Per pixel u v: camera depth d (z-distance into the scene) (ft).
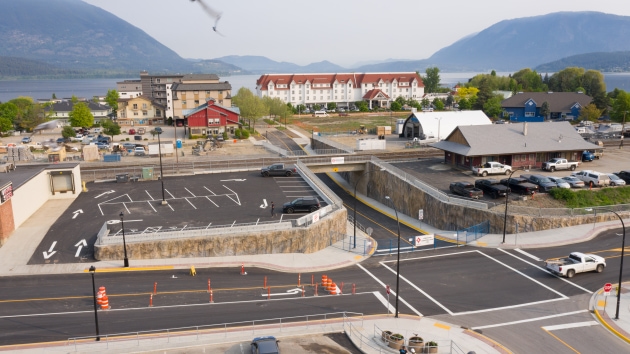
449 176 227.61
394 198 229.45
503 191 191.01
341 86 625.00
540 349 96.78
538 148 233.55
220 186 212.84
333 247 161.38
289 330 104.06
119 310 112.78
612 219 178.09
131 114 483.92
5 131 406.62
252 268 140.67
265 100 490.08
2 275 130.41
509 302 118.21
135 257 142.72
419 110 574.56
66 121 506.89
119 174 223.71
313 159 254.06
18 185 164.76
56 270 134.00
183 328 104.58
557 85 615.16
